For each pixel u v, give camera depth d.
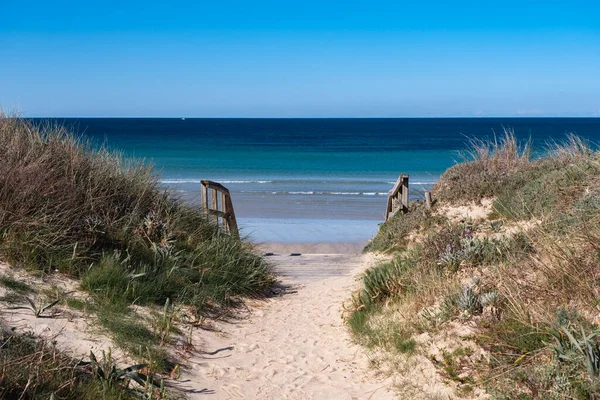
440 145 63.69
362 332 5.86
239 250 8.48
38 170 6.69
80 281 5.86
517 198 8.71
